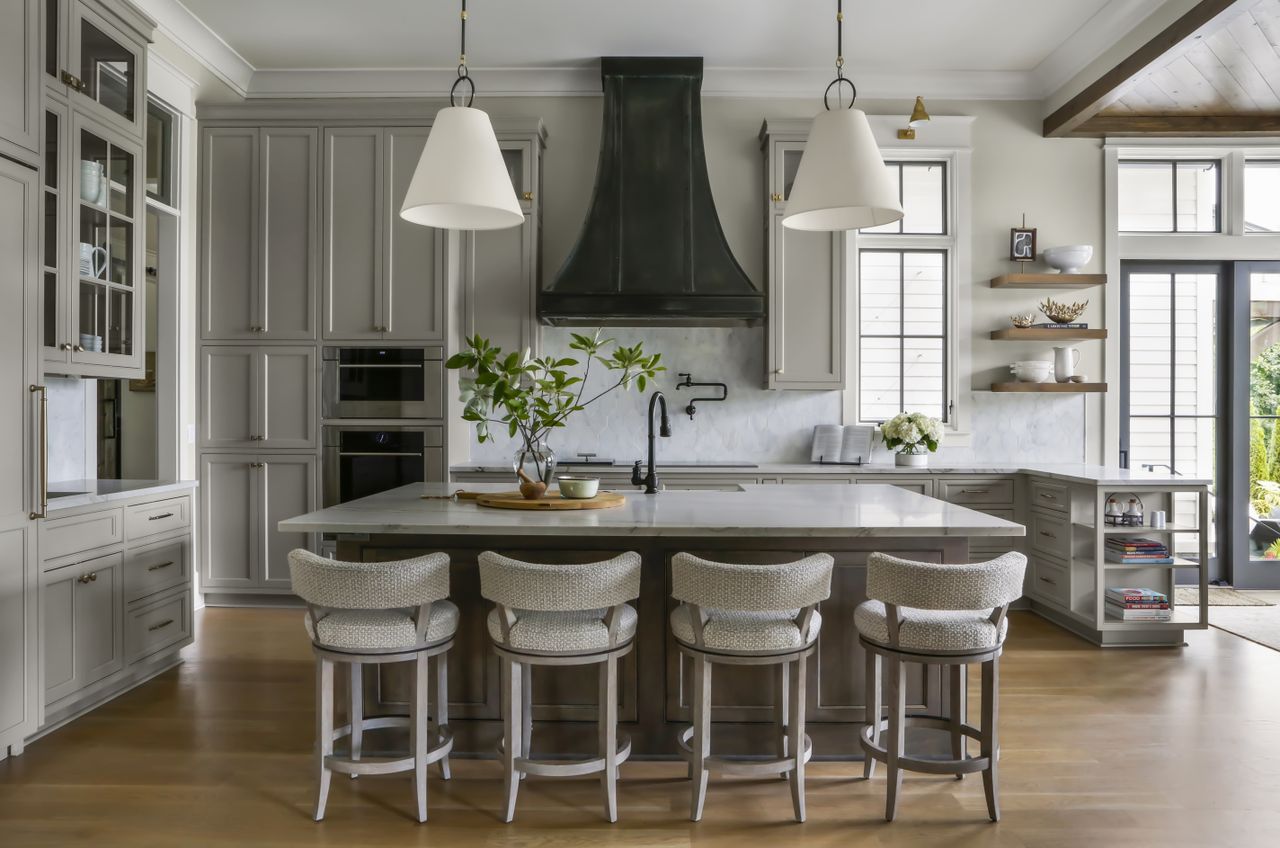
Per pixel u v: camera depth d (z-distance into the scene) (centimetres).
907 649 238
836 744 283
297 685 362
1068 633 452
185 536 385
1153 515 432
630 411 541
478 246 500
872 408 550
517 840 231
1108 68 470
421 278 484
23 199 286
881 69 524
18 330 283
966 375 544
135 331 364
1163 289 552
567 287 473
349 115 487
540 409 299
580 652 237
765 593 228
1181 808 250
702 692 241
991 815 243
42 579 293
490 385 291
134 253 363
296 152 488
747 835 234
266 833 234
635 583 241
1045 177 543
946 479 498
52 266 309
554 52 498
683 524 254
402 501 317
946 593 228
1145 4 423
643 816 245
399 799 256
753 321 502
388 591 231
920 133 539
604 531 253
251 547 488
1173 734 308
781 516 271
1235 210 541
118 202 352
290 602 497
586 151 536
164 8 431
